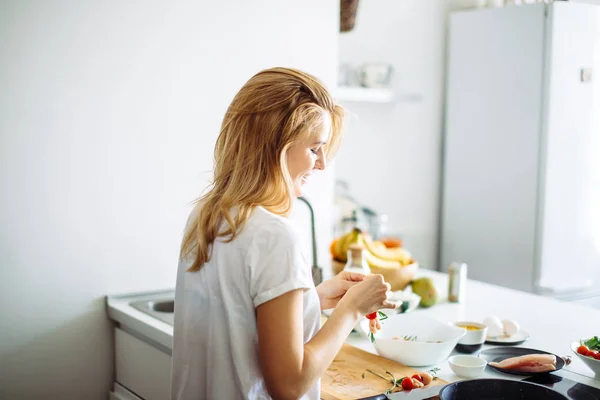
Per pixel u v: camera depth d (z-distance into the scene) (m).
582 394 1.31
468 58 3.32
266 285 1.04
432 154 3.54
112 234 2.04
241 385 1.11
